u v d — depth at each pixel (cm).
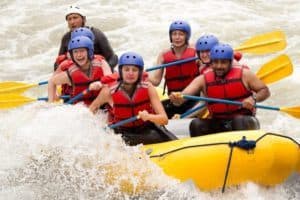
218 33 3092
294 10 3378
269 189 1414
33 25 3456
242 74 1614
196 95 1738
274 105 2281
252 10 3403
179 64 1917
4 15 3622
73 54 1744
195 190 1408
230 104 1612
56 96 1811
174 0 3619
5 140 1628
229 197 1397
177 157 1435
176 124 1744
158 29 3228
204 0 3588
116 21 3372
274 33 2028
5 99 1941
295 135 2020
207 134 1625
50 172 1550
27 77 2864
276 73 1808
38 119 1655
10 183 1583
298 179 1449
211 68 1650
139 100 1577
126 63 1537
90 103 1766
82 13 2080
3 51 3188
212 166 1394
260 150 1391
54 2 3766
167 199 1424
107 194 1474
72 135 1561
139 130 1603
